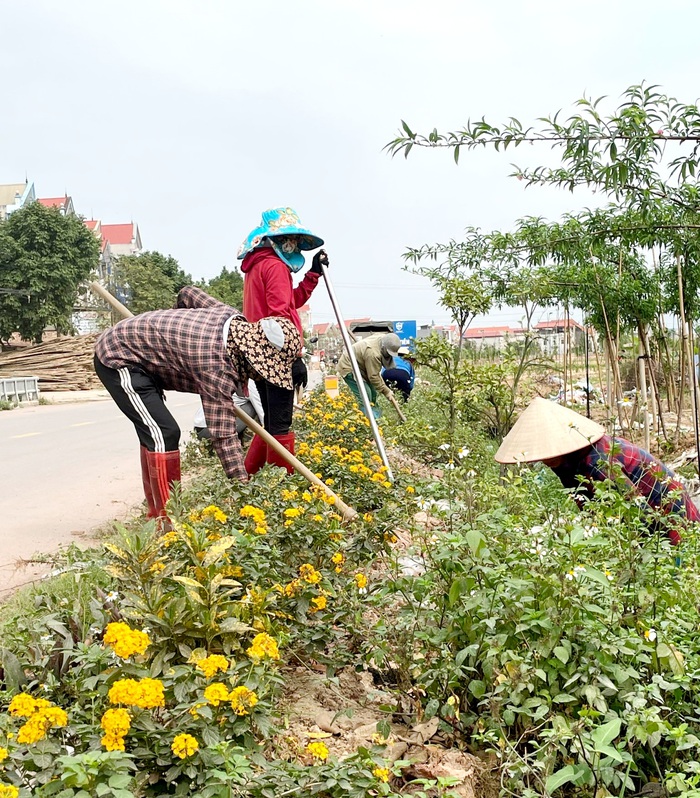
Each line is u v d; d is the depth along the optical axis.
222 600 2.92
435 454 9.09
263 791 2.21
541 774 2.66
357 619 3.51
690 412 12.72
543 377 16.05
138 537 2.93
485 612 3.03
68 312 49.38
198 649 2.62
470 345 19.25
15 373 33.53
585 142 5.12
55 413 20.36
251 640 2.88
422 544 3.84
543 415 4.73
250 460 5.93
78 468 9.88
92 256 49.88
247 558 3.30
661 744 2.93
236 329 5.26
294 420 8.80
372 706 3.28
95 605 2.87
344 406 10.03
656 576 3.29
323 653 3.50
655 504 4.59
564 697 2.79
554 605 2.97
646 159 5.29
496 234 10.38
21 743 2.05
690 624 3.37
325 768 2.31
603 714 2.72
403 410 13.27
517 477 4.71
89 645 2.70
